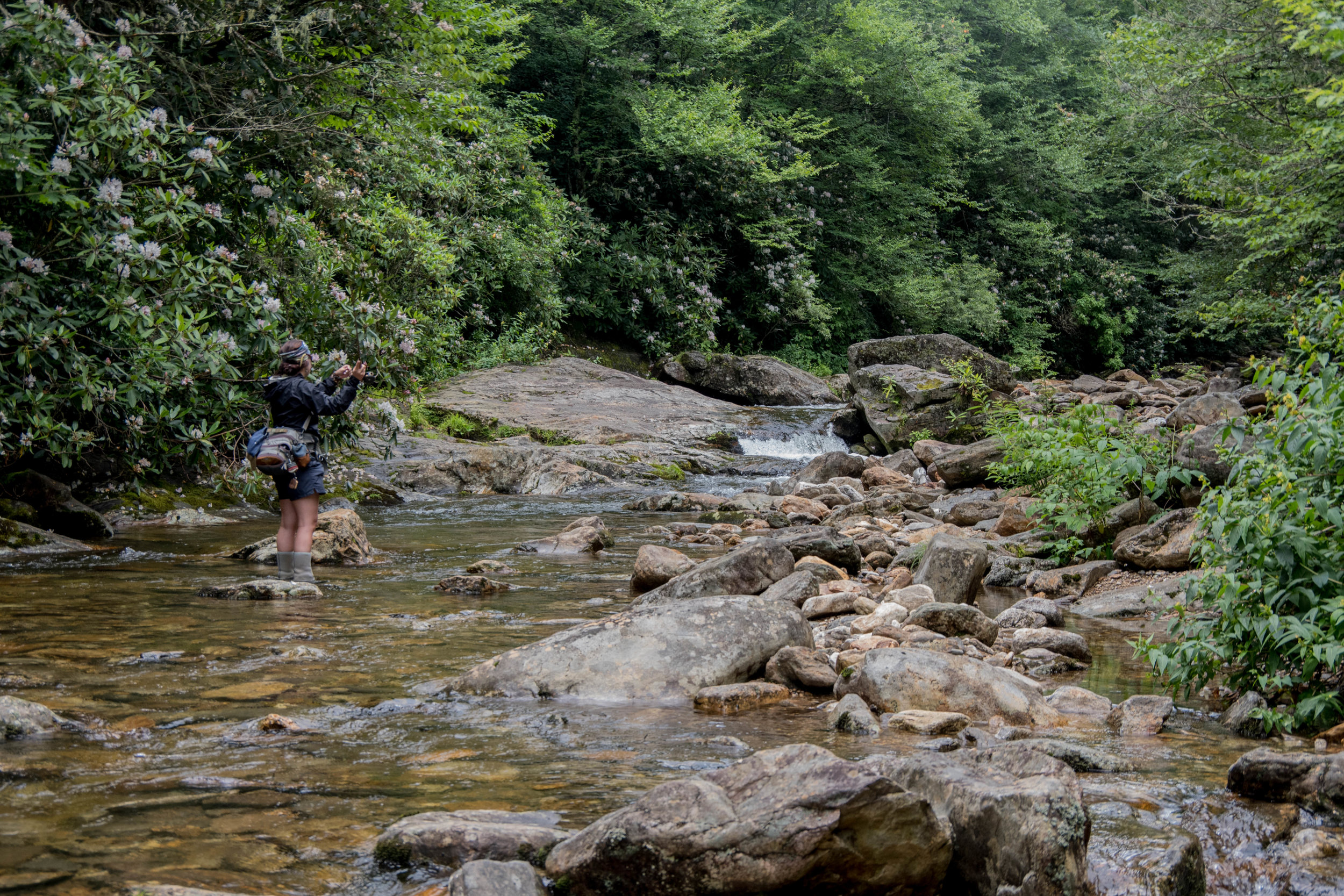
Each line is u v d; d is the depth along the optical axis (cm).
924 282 3067
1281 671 391
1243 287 1859
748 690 409
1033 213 3538
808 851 215
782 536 780
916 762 271
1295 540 376
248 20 883
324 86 983
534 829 247
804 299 2822
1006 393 1712
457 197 2056
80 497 1001
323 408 695
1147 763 328
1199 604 584
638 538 956
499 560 805
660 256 2720
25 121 661
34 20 684
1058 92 3888
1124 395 1834
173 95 900
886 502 1111
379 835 253
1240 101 1461
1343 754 284
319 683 415
